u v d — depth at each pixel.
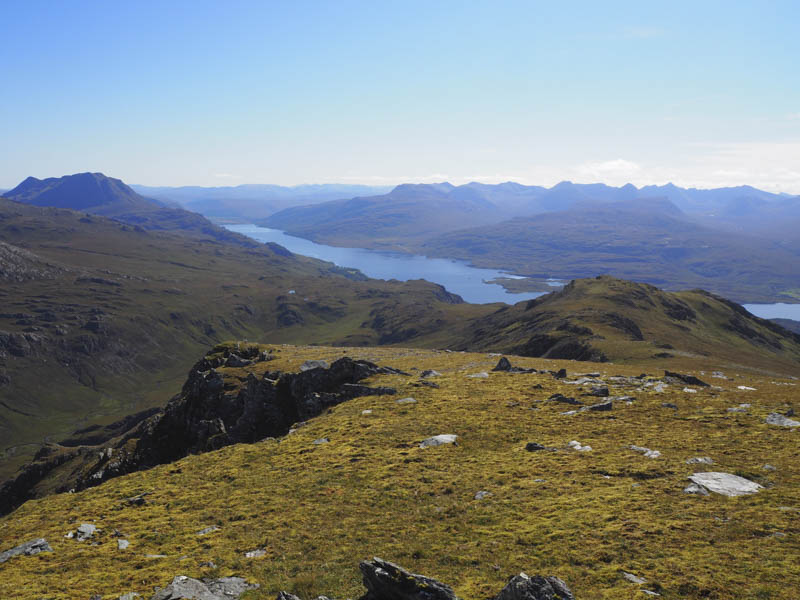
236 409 75.56
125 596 21.45
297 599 19.92
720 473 31.11
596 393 54.91
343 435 47.09
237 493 35.78
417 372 79.69
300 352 115.56
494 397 56.19
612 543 23.69
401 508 30.84
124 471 79.56
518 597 17.72
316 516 30.50
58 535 30.81
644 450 36.97
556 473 34.16
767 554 21.38
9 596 22.23
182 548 27.50
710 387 58.12
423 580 18.77
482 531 26.67
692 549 22.48
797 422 41.25
